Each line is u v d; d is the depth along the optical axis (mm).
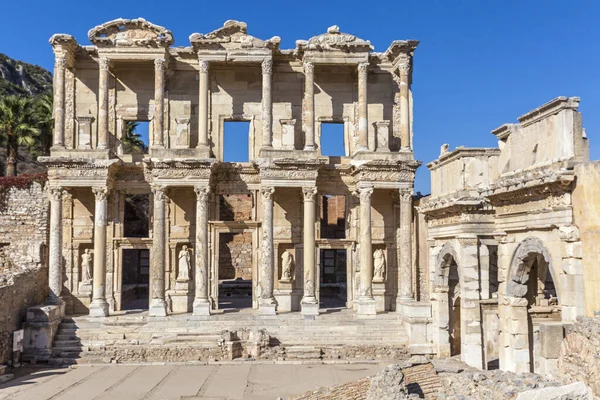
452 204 29469
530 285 24281
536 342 23766
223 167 43656
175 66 44719
